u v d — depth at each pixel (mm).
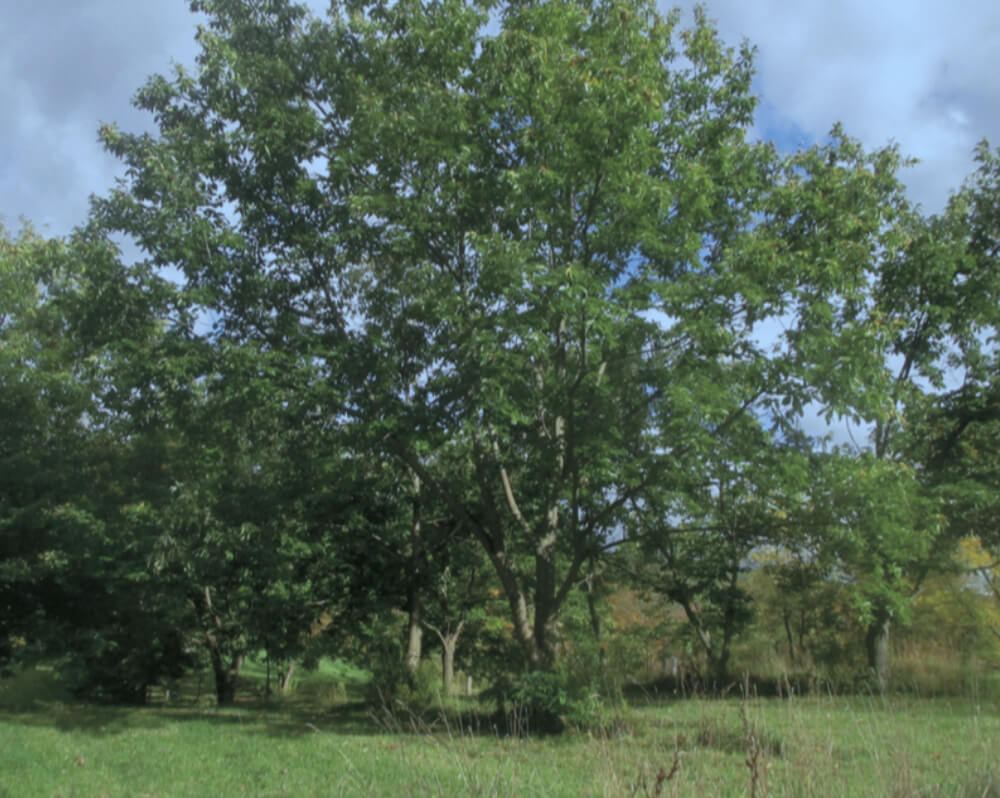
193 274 11570
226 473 15766
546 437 11852
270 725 12969
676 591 17062
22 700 18844
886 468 10570
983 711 6105
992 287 15625
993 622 13867
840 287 10555
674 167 11445
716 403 9789
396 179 11859
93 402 18000
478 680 18047
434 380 11289
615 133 10078
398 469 14656
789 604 16250
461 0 11734
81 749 10531
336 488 16016
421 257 11602
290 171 12219
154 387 12055
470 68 11750
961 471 15688
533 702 10367
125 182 11914
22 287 17750
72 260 11680
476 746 5883
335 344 11984
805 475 10008
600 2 12328
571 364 12016
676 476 10305
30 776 8750
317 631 19656
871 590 10406
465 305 10938
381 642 18859
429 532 18203
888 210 12492
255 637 17359
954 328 15898
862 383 9797
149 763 9469
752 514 11289
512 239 11102
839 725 5531
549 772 6312
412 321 12172
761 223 12000
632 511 12859
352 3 12648
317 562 17125
